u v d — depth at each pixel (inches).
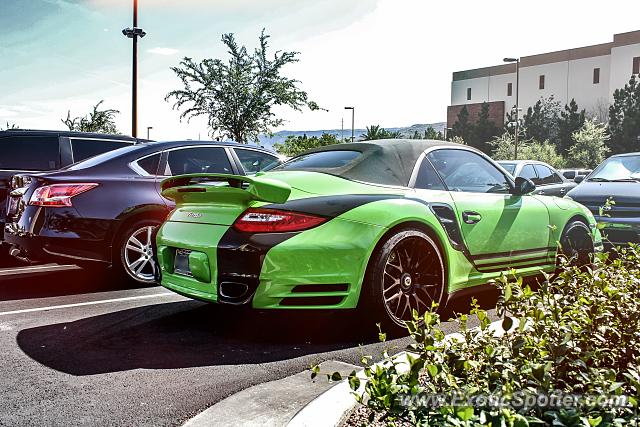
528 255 187.2
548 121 2502.5
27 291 211.8
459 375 81.1
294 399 105.6
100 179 214.8
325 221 140.9
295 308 139.7
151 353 136.6
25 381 117.4
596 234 214.2
